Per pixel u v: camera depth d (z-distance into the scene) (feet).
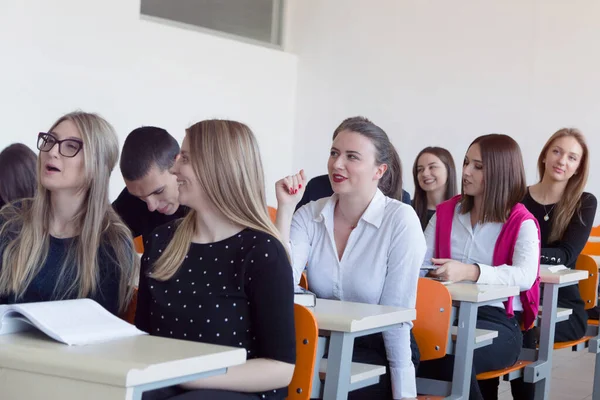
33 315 4.73
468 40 21.63
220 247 5.65
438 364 8.86
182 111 20.63
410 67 22.56
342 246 8.13
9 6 16.43
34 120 17.07
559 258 12.16
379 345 7.75
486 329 9.23
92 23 18.20
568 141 12.55
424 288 8.20
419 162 14.43
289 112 24.22
